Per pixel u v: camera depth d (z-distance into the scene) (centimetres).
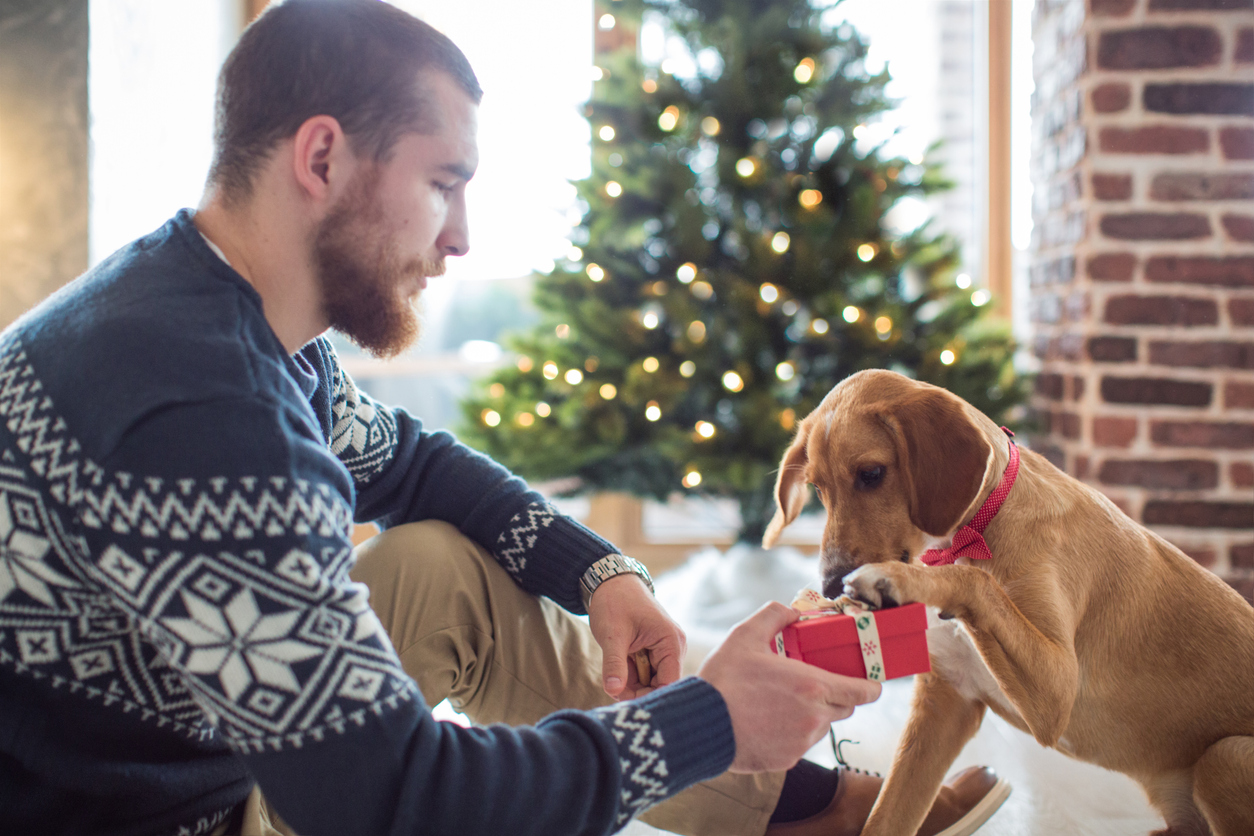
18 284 250
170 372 68
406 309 89
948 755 126
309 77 79
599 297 276
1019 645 110
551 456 264
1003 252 343
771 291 255
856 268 259
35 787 74
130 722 76
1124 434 263
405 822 66
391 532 112
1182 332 261
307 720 65
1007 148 340
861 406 133
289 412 72
